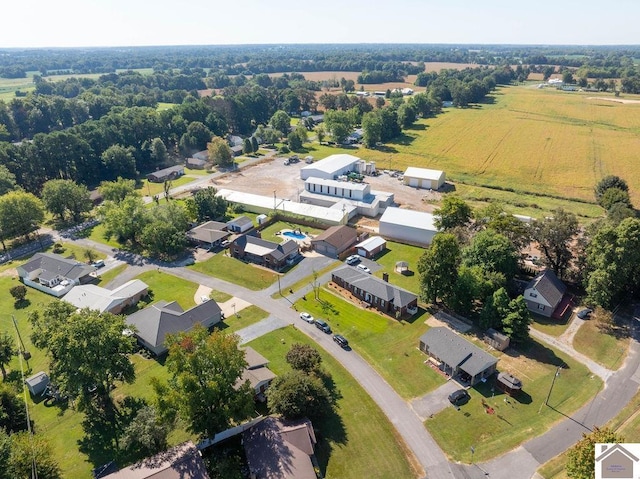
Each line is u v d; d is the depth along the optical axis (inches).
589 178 5723.4
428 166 6417.3
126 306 3127.5
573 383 2367.1
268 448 1865.2
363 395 2290.8
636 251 2760.8
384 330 2827.3
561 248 3238.2
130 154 6082.7
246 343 2689.5
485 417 2150.6
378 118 7711.6
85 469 1904.5
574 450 1691.7
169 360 1925.4
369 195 5073.8
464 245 3400.6
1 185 4606.3
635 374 2431.1
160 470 1739.7
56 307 2384.4
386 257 3818.9
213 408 1939.0
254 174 6215.6
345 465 1894.7
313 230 4389.8
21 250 4047.7
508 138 7677.2
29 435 1865.2
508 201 5054.1
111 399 2290.8
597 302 2856.8
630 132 7775.6
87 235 4362.7
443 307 3063.5
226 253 3924.7
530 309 3016.7
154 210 4124.0
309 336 2770.7
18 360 2620.6
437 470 1879.9
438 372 2459.4
